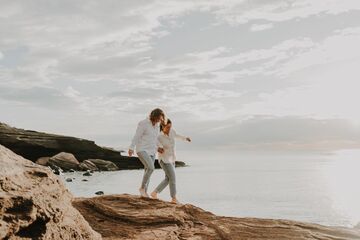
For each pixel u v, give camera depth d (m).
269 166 77.38
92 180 33.66
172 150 8.67
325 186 34.53
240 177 42.94
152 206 6.64
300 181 39.69
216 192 27.50
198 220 6.16
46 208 3.47
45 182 3.82
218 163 93.25
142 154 8.35
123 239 5.09
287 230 5.84
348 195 27.98
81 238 3.89
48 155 47.72
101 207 6.19
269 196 26.03
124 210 6.24
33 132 47.44
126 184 30.25
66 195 4.11
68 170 44.41
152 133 8.44
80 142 48.44
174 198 8.59
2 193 3.21
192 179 38.97
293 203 23.16
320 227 6.16
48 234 3.37
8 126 46.22
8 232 3.02
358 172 62.88
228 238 5.41
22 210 3.25
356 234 5.93
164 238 5.24
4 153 3.80
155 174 42.03
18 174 3.61
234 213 19.33
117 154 50.66
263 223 6.16
